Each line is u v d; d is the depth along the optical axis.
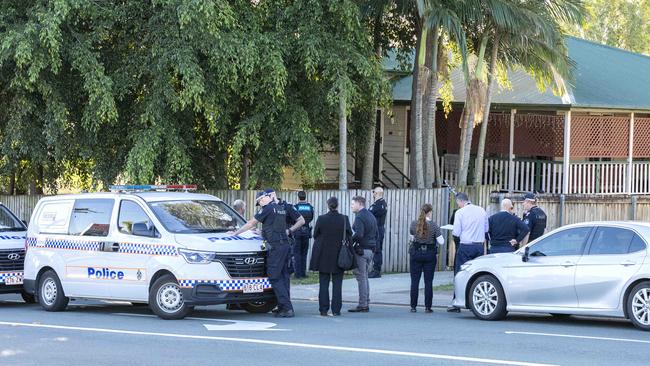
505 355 11.95
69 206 17.84
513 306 15.77
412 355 11.95
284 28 23.41
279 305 16.36
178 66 21.69
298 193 22.98
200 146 25.73
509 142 30.06
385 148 33.09
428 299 17.45
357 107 25.48
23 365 11.48
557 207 24.84
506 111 30.08
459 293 16.59
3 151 24.31
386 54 28.45
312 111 24.73
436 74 26.34
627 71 33.22
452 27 23.42
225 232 16.53
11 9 22.58
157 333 14.16
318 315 16.83
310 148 23.50
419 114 25.75
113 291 16.77
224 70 21.84
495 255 16.30
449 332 14.28
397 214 24.70
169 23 22.31
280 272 16.16
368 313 17.27
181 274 15.77
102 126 24.42
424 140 26.61
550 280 15.33
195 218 16.75
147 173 22.38
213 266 15.66
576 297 15.07
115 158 24.64
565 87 27.58
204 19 21.41
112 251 16.73
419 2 23.02
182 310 15.86
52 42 21.08
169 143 23.02
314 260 16.66
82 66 22.11
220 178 26.27
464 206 17.53
